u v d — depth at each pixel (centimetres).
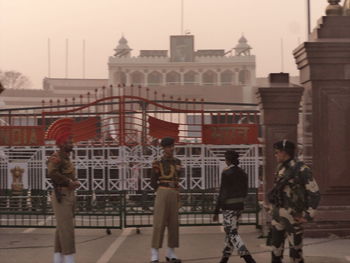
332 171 1435
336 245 1335
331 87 1441
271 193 944
